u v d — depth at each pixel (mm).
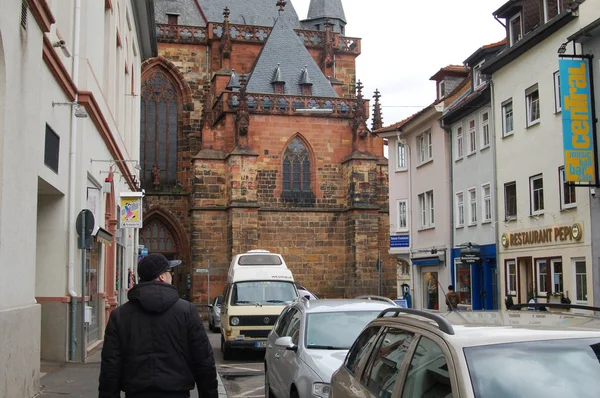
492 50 34000
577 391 4227
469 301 34031
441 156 37562
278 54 53625
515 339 4605
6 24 10227
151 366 5762
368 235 48531
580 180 22953
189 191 56062
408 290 40156
